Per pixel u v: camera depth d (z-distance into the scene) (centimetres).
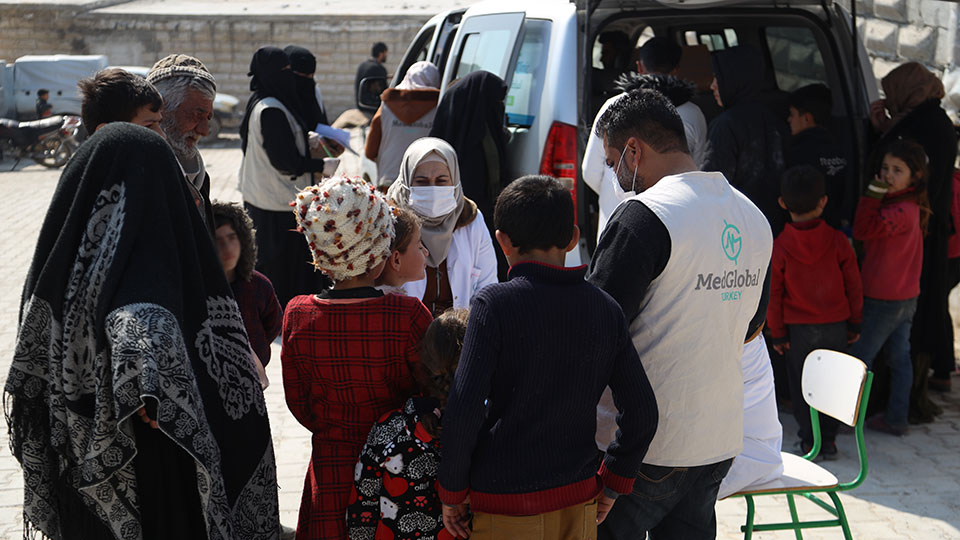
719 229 243
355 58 2208
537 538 226
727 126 468
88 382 229
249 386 259
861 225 468
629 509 258
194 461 245
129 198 229
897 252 460
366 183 253
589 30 499
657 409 232
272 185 609
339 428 258
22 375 237
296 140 608
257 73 612
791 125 505
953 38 634
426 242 338
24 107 1866
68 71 1866
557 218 229
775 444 300
